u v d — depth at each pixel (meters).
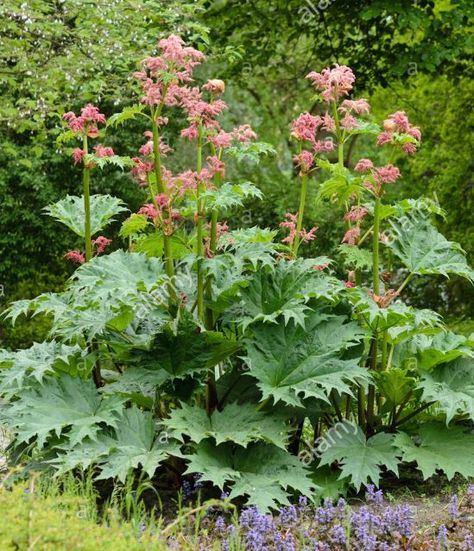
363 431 5.66
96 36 9.77
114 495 4.96
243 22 13.92
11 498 3.68
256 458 5.17
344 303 5.59
